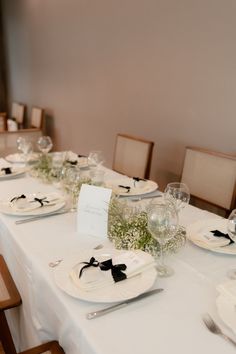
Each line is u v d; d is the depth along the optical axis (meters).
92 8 3.34
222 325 0.78
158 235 0.98
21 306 1.30
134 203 1.57
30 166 2.21
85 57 3.63
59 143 4.64
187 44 2.38
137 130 3.05
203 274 1.00
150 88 2.80
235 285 0.88
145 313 0.83
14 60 5.68
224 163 1.86
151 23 2.64
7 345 1.31
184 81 2.47
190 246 1.18
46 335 1.08
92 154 2.08
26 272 1.15
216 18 2.13
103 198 1.21
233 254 1.10
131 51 2.92
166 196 1.34
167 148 2.76
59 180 1.83
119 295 0.86
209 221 1.36
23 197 1.57
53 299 0.93
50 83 4.57
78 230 1.28
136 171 2.39
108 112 3.42
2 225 1.41
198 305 0.86
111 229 1.16
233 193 1.82
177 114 2.59
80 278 0.91
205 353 0.71
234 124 2.17
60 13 3.96
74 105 4.06
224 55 2.13
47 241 1.21
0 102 6.40
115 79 3.21
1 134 2.99
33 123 4.72
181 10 2.36
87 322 0.79
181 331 0.77
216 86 2.23
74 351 0.85
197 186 2.03
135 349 0.72
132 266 0.95
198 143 2.46
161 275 0.99
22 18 5.04
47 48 4.45
